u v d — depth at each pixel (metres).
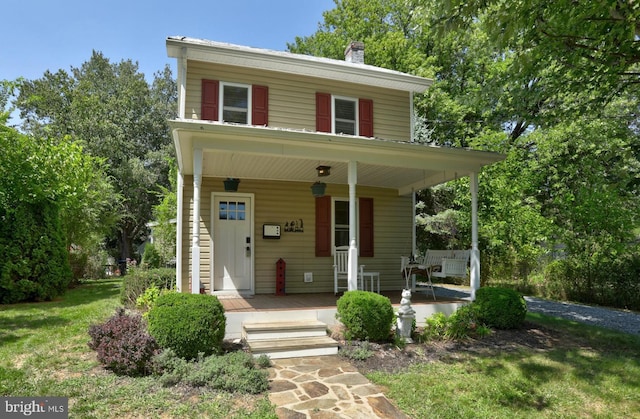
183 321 4.67
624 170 11.24
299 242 9.18
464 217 13.21
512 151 12.85
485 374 4.80
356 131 9.51
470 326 6.75
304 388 4.18
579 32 5.57
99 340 4.63
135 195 23.45
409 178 9.01
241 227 8.81
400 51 17.22
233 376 4.16
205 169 8.03
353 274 6.51
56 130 23.03
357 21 19.31
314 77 9.27
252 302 7.27
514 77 7.55
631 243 10.38
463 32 6.42
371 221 9.91
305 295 8.57
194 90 8.27
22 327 6.31
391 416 3.61
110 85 28.09
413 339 6.14
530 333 6.65
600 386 4.50
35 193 9.40
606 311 9.23
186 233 8.34
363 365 5.00
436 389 4.28
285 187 9.20
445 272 7.80
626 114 11.05
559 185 13.07
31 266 9.39
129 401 3.65
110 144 23.06
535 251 12.12
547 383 4.57
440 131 17.50
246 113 8.62
